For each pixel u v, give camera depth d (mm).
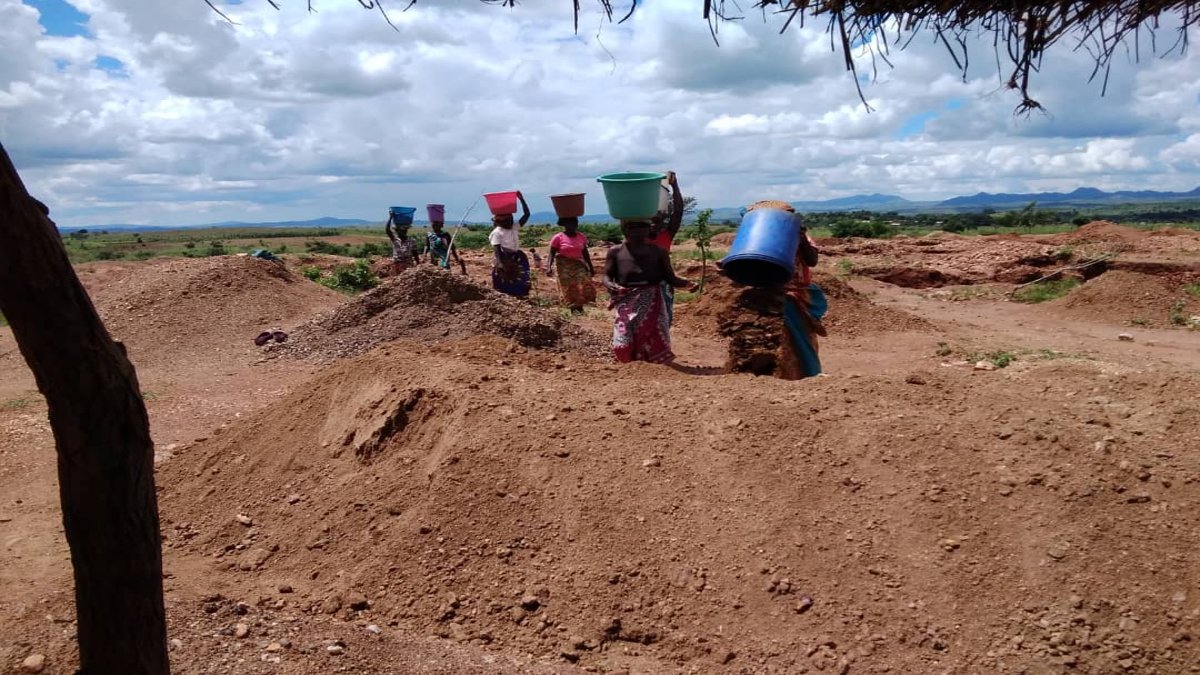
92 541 2195
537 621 3754
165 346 10555
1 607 3688
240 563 4391
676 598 3812
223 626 3484
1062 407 4789
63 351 2023
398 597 3914
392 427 5035
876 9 1880
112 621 2262
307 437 5395
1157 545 3713
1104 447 4219
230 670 3109
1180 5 1795
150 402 8133
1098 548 3736
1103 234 21031
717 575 3871
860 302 11953
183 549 4625
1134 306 12734
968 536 3875
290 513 4711
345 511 4484
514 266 11602
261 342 10438
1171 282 15281
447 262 14609
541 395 5113
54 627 3301
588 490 4293
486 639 3686
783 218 6305
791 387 5207
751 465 4348
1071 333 11602
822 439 4488
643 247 7207
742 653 3564
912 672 3412
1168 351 10000
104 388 2096
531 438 4625
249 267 12781
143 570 2266
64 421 2096
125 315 11438
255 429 5711
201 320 11312
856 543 3922
